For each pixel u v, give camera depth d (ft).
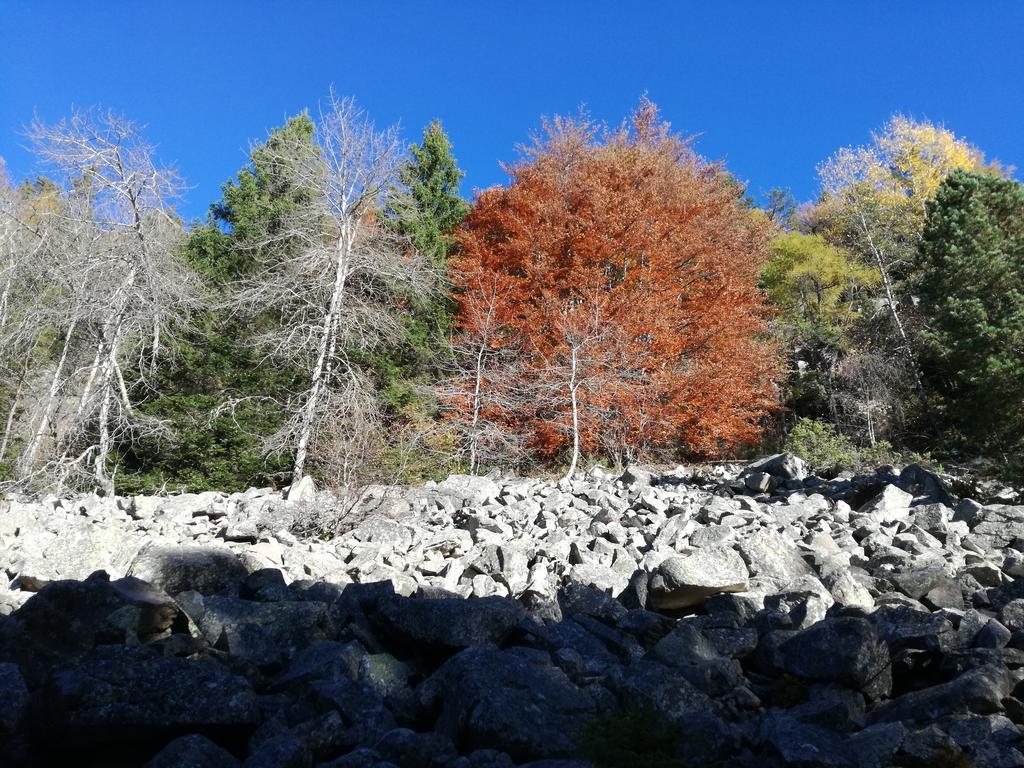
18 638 13.00
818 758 9.44
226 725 10.69
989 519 24.50
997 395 63.36
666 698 11.68
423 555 22.68
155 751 10.69
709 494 34.09
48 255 62.69
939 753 10.00
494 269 78.95
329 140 55.98
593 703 11.50
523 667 12.05
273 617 14.84
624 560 20.66
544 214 77.30
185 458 57.31
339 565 21.06
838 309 95.45
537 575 18.70
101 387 56.13
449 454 55.83
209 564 18.16
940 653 13.70
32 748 10.66
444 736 10.35
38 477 53.67
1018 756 9.98
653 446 68.39
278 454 50.93
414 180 83.61
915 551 21.18
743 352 73.15
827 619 13.71
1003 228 71.92
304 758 9.93
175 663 11.17
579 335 61.31
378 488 32.63
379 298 69.56
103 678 10.64
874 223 102.83
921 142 111.14
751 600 16.26
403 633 14.32
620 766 9.87
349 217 56.95
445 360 67.31
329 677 12.37
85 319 58.23
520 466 63.46
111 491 50.08
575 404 56.54
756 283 92.22
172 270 61.26
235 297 61.98
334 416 45.44
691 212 80.69
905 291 92.43
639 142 90.12
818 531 23.15
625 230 74.38
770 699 13.05
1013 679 12.37
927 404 78.33
